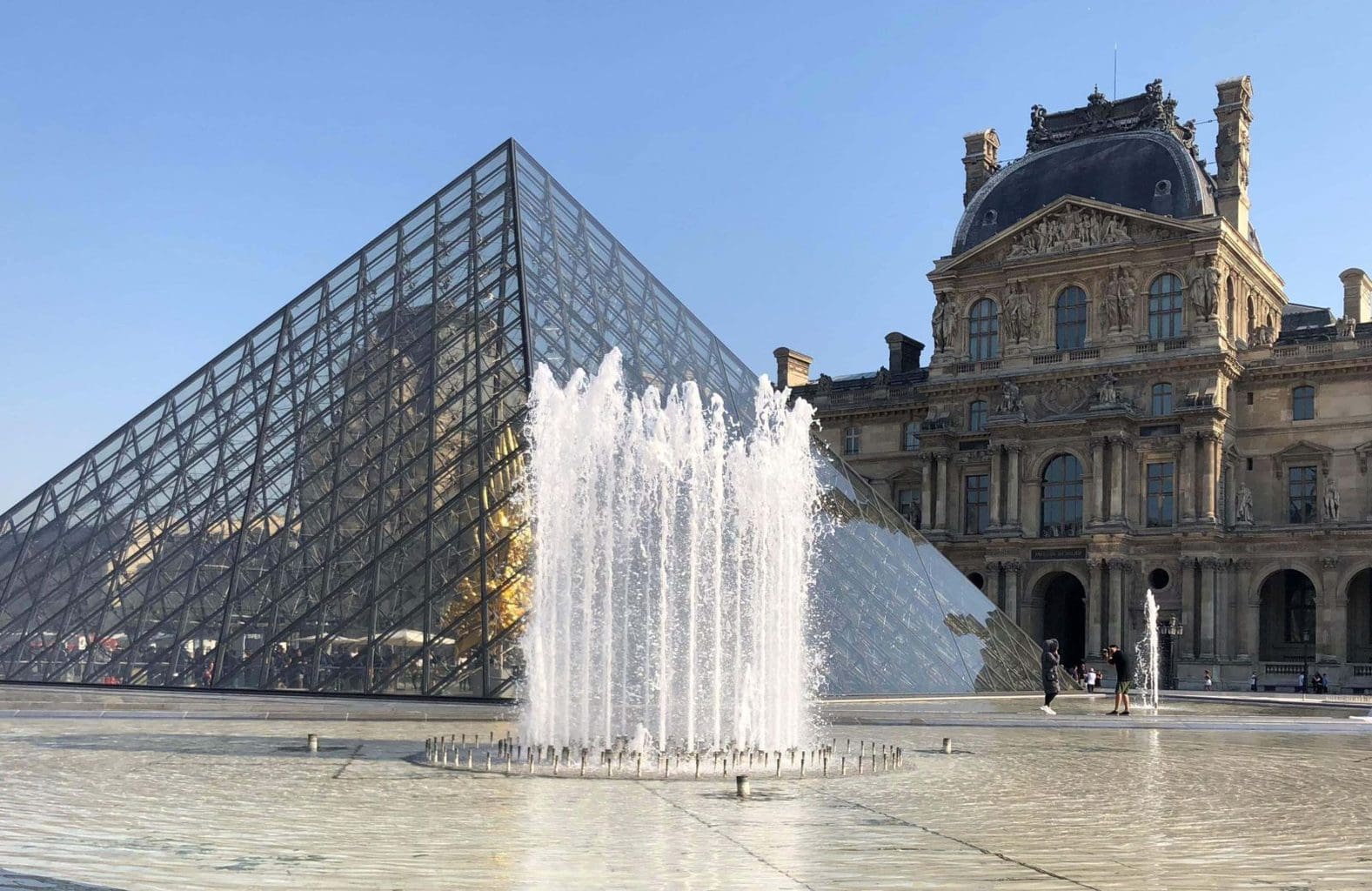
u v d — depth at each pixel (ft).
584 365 181.16
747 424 203.51
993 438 404.57
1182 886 57.16
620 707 139.95
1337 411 376.89
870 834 71.00
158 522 176.86
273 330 199.00
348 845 64.49
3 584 177.37
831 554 189.16
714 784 93.97
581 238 212.64
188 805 78.33
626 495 142.51
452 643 152.35
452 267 193.06
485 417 169.07
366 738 125.39
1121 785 99.09
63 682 166.91
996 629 217.77
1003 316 413.39
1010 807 83.56
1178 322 385.70
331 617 158.30
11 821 70.74
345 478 170.91
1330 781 104.58
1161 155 401.70
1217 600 373.20
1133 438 386.32
